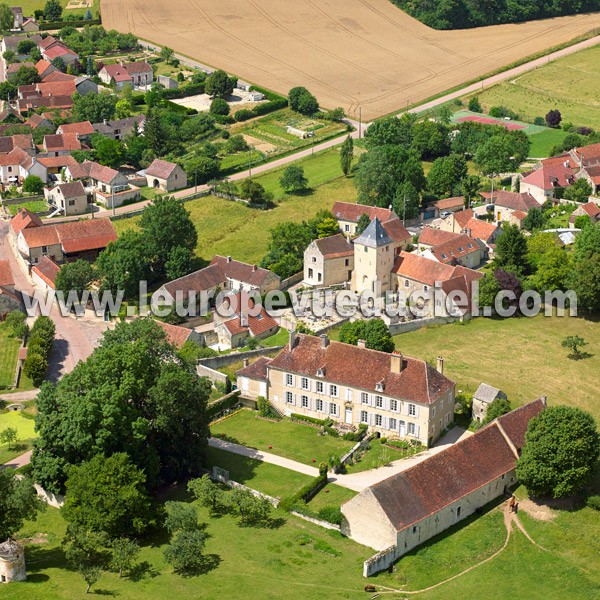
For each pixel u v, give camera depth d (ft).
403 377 597.52
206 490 522.47
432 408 583.99
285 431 620.08
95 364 567.18
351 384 608.60
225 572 465.47
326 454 587.68
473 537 501.15
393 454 583.58
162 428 554.46
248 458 584.81
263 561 476.13
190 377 566.77
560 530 501.56
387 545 485.56
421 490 499.92
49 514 531.09
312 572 469.16
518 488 538.47
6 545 456.86
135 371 563.89
